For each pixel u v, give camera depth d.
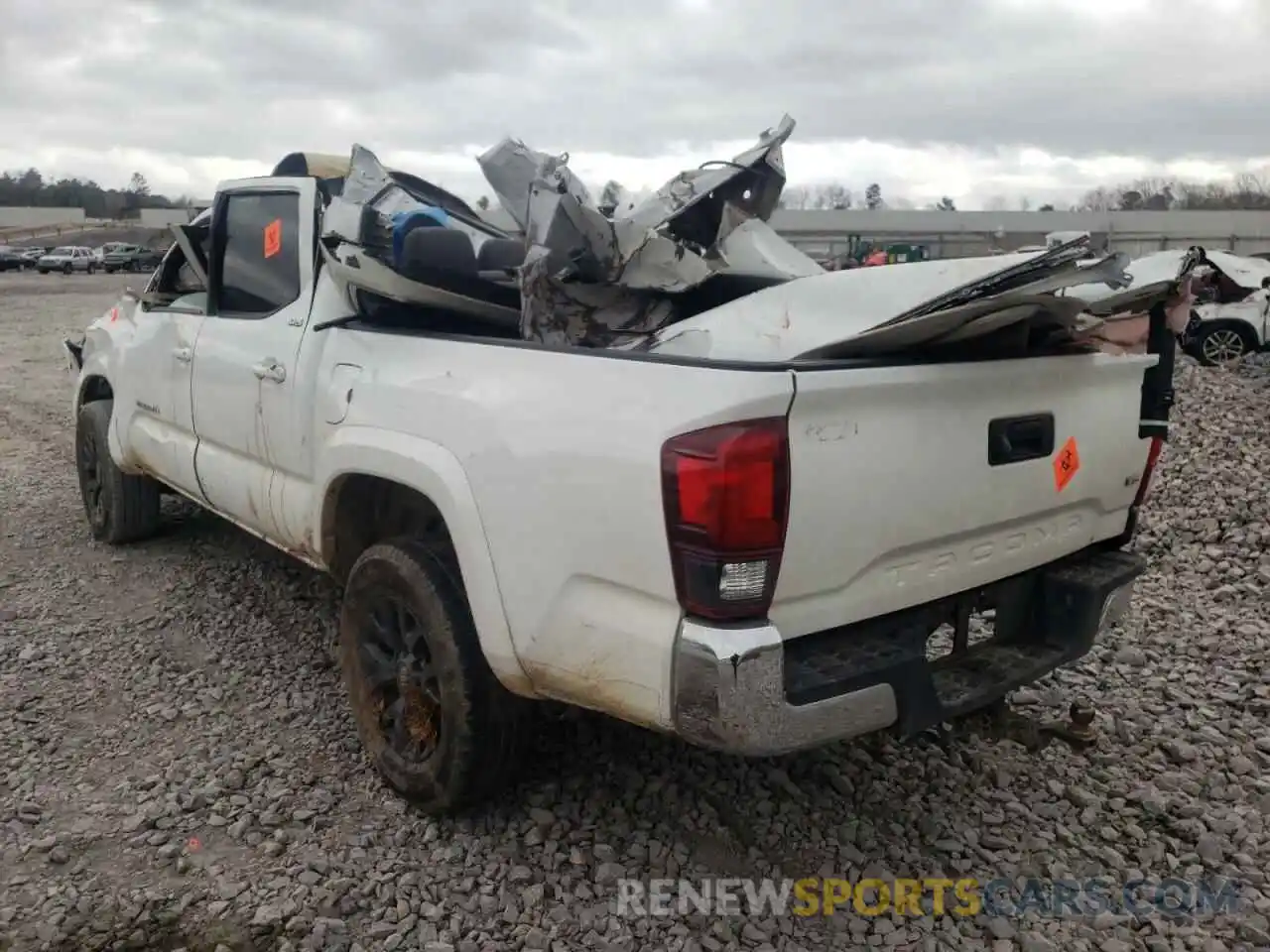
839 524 2.64
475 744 3.19
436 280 3.79
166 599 5.29
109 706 4.20
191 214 5.74
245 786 3.62
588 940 2.89
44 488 7.54
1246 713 4.19
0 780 3.63
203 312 4.82
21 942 2.84
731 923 2.97
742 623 2.52
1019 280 2.59
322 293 3.98
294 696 4.28
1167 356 3.59
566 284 3.55
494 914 3.00
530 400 2.91
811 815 3.49
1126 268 3.03
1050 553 3.35
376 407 3.45
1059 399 3.20
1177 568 5.75
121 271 53.50
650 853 3.26
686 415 2.52
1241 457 7.08
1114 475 3.50
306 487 3.96
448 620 3.20
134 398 5.41
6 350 17.48
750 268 3.77
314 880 3.11
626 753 3.80
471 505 3.03
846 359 2.74
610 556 2.69
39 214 89.00
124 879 3.11
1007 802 3.56
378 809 3.49
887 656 2.75
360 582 3.52
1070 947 2.89
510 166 4.50
